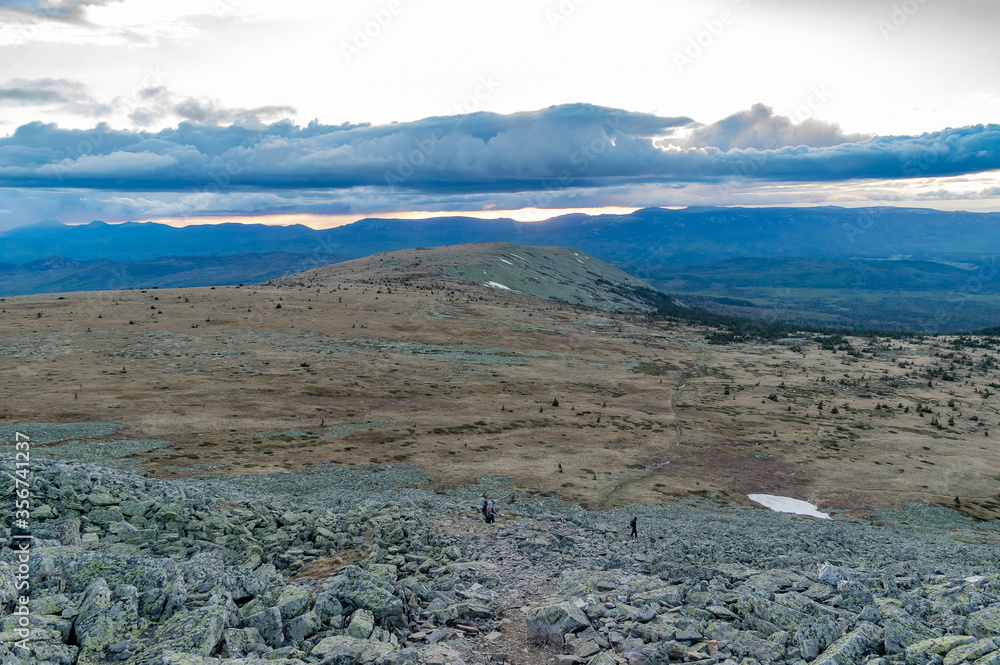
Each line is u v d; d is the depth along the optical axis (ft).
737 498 196.34
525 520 118.93
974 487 227.40
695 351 576.61
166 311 446.19
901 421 350.23
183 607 39.58
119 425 204.13
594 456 228.22
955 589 52.13
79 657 32.78
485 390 340.80
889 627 39.63
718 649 41.81
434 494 157.17
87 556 43.96
